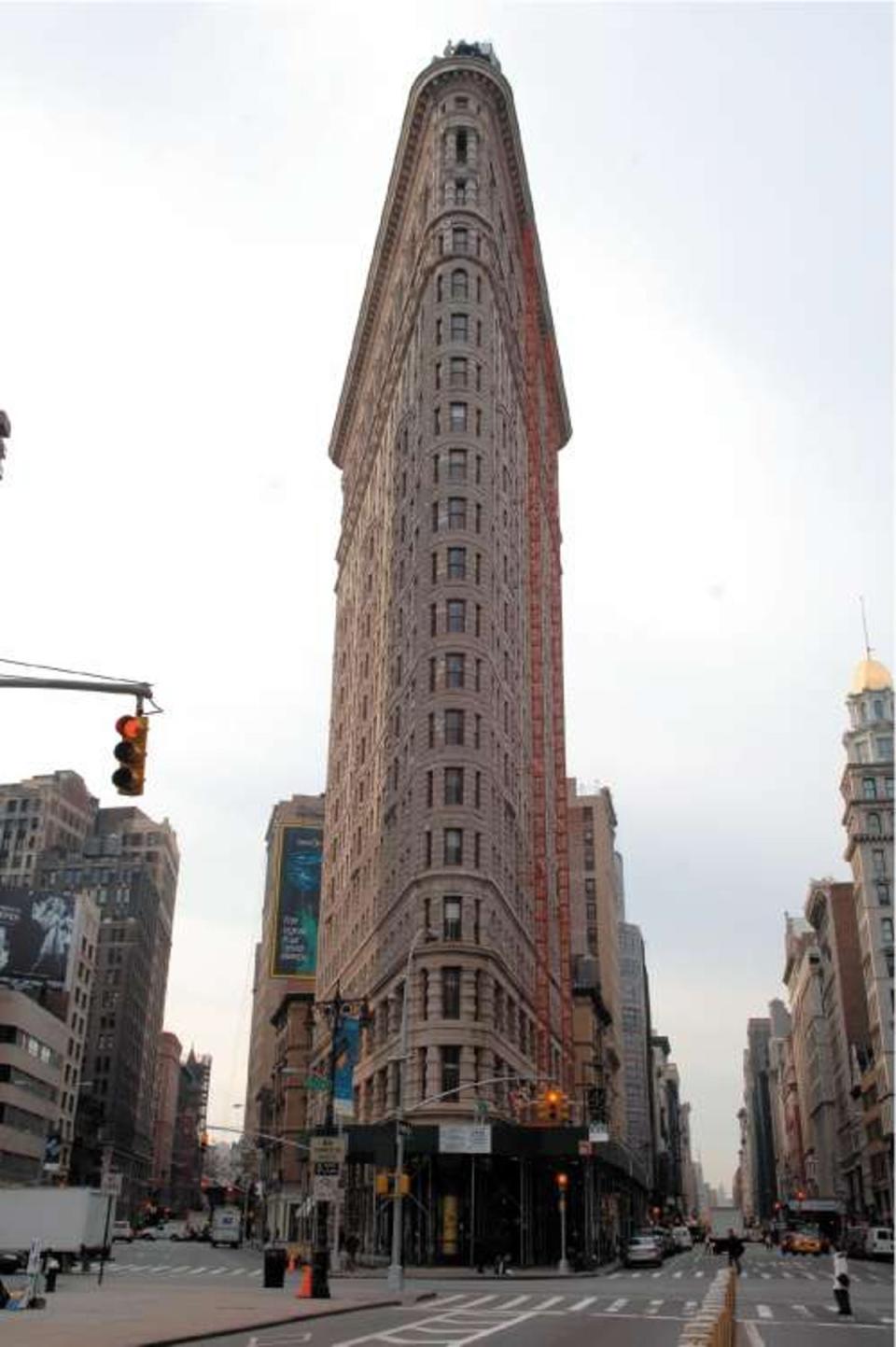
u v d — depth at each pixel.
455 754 73.00
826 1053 184.88
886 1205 119.81
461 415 84.25
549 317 122.81
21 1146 115.44
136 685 17.66
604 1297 40.91
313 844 119.62
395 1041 70.25
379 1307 34.78
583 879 155.00
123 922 197.88
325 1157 38.69
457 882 69.69
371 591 103.12
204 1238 131.75
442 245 92.06
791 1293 46.53
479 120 99.12
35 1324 24.72
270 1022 163.50
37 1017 120.06
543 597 109.12
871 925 127.81
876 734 142.25
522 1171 67.75
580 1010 125.25
